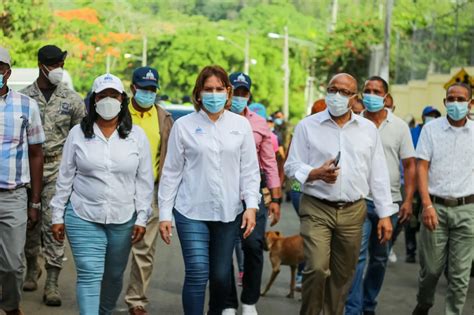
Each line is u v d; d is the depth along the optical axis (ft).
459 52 95.04
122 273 26.76
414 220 48.21
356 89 27.35
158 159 32.07
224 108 26.73
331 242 28.07
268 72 298.76
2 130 27.63
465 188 30.07
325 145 27.58
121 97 25.73
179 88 296.51
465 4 93.04
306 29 335.67
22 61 108.27
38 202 29.22
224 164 25.96
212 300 26.66
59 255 33.91
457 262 30.30
